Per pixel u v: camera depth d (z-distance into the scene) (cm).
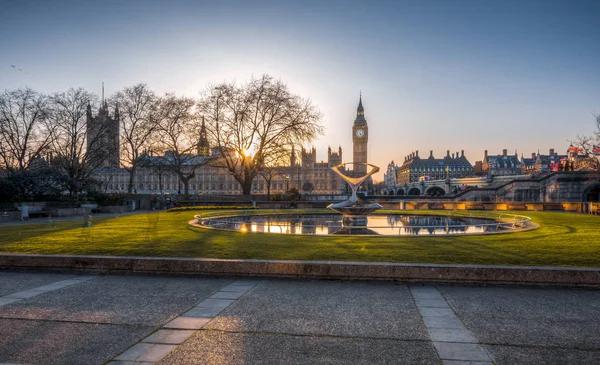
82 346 562
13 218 2755
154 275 1007
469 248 1211
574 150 6022
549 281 875
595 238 1440
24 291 855
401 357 526
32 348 556
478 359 519
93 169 5466
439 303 765
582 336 596
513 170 19738
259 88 4891
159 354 535
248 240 1405
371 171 2331
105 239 1459
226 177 16950
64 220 2659
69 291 856
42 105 5216
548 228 1823
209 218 2267
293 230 1977
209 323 654
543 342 573
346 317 684
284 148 4941
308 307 741
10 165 5550
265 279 960
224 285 906
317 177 18138
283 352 542
